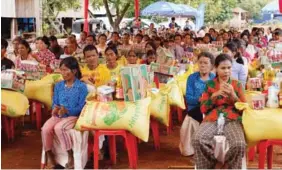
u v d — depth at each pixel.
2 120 7.21
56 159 5.77
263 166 5.11
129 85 5.46
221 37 13.37
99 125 5.35
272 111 5.05
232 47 7.49
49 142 5.62
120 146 7.07
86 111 5.43
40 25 15.74
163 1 27.58
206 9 40.84
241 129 5.06
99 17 33.69
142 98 5.54
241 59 7.42
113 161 6.19
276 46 9.16
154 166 6.14
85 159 5.70
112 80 6.21
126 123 5.35
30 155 6.64
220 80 5.29
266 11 23.20
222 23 41.94
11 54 9.27
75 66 5.76
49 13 26.42
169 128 7.90
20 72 7.00
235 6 43.34
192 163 6.23
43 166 5.77
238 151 4.80
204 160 4.95
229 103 5.25
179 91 6.93
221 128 4.99
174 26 27.88
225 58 5.24
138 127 5.34
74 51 9.77
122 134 5.46
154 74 7.74
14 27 14.68
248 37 13.20
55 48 10.66
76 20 29.45
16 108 6.57
